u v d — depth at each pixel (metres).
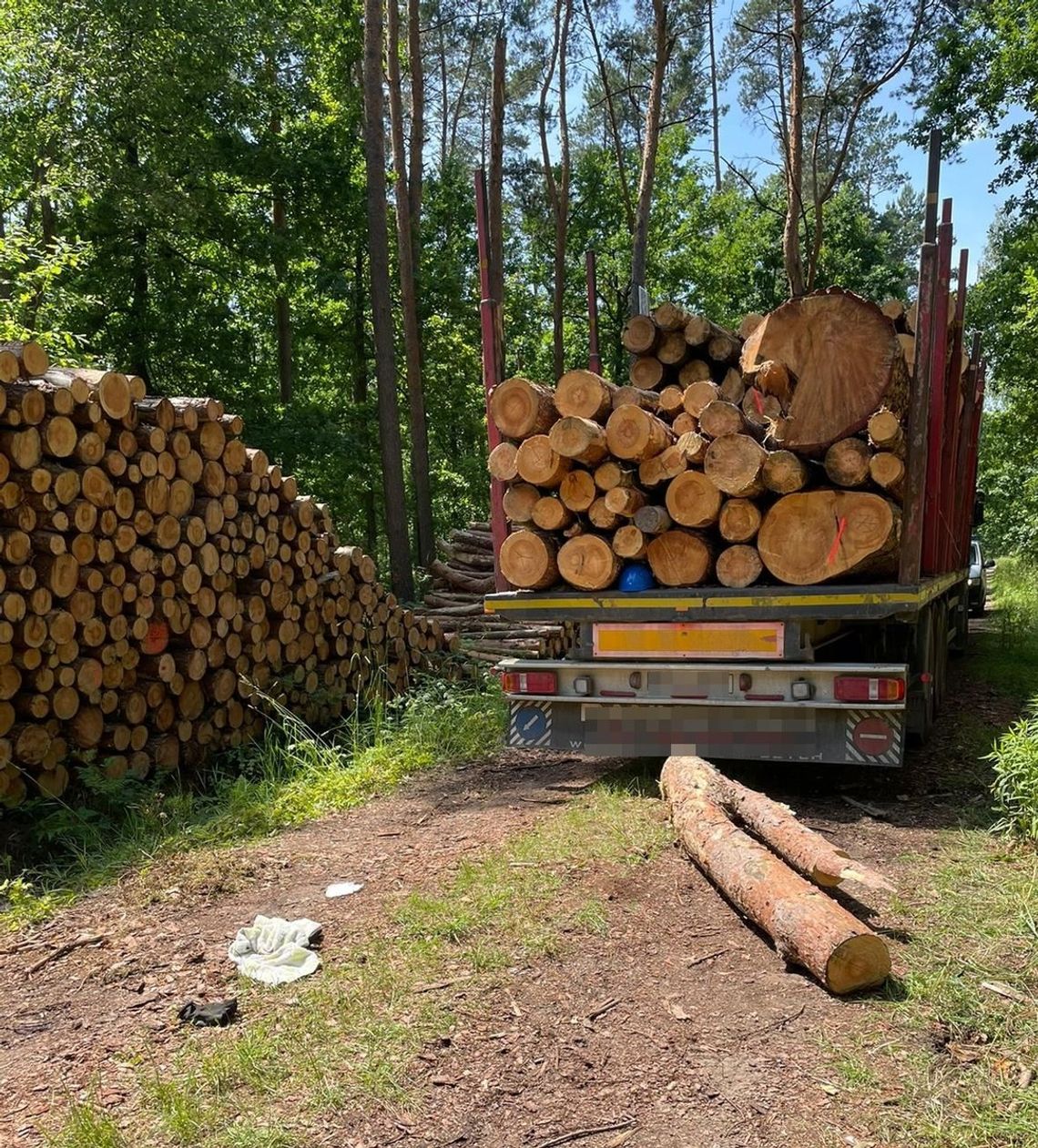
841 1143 2.43
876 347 4.99
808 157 34.06
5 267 10.37
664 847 4.62
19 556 5.56
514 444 5.84
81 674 5.96
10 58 14.64
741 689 5.28
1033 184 17.67
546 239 29.22
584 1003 3.19
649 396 6.07
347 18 18.86
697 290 30.67
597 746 5.69
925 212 4.89
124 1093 2.84
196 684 7.00
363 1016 3.16
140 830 5.52
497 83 18.36
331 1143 2.52
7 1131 2.67
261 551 7.72
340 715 8.62
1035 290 15.05
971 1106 2.55
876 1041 2.88
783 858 4.12
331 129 19.22
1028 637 11.55
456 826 5.33
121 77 14.77
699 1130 2.51
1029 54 16.42
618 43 24.20
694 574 5.38
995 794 4.94
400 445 15.70
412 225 20.80
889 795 5.48
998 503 22.17
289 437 17.61
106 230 16.06
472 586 12.20
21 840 5.36
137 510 6.45
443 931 3.77
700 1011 3.11
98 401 6.08
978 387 9.10
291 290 19.28
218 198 17.27
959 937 3.56
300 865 4.89
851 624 6.07
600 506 5.51
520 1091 2.72
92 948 4.01
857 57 23.58
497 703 8.21
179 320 17.61
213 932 4.07
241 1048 2.99
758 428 5.50
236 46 16.39
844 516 5.01
